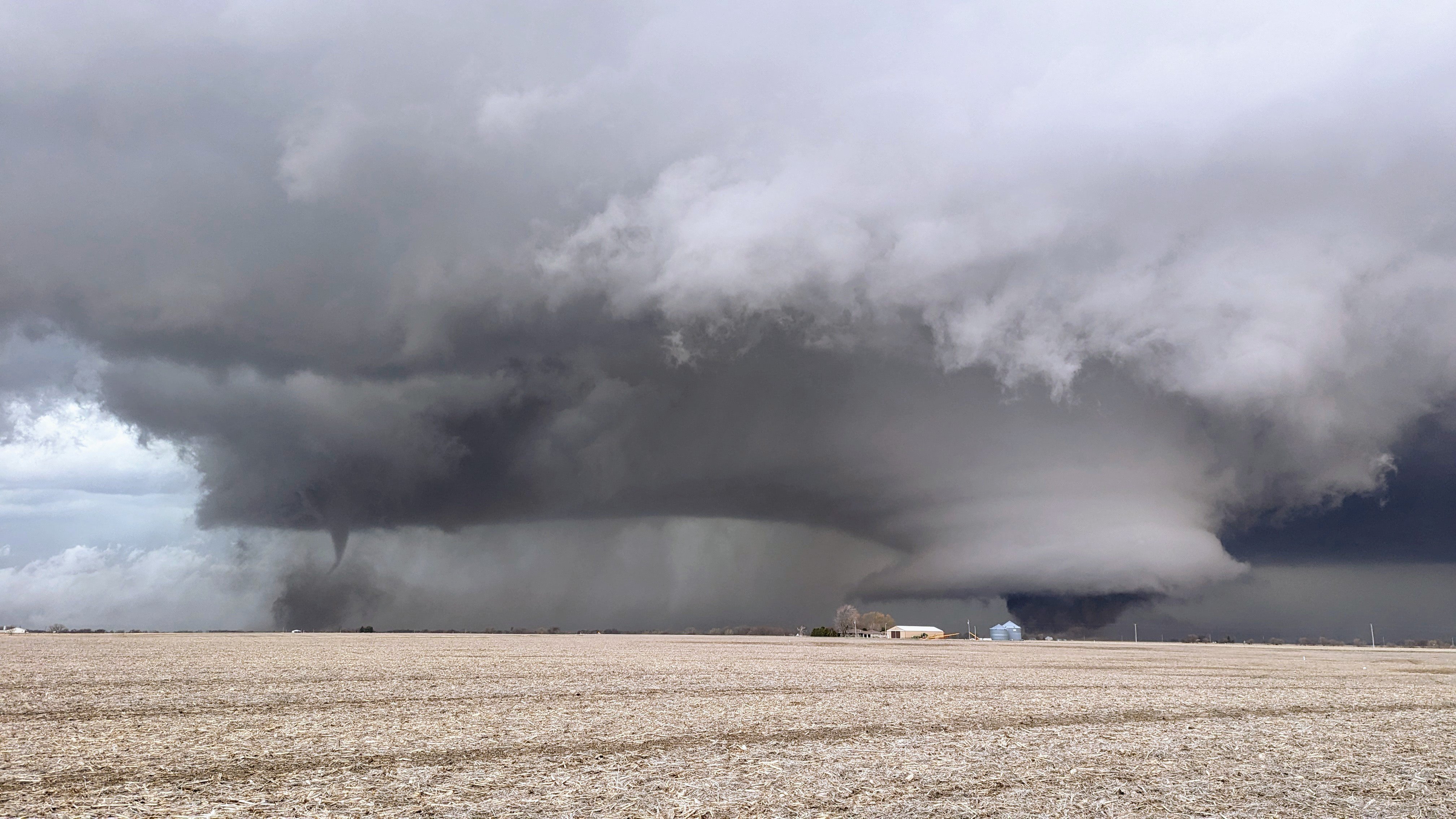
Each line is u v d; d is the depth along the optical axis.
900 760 23.14
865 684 46.59
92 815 16.30
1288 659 97.12
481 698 36.84
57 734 25.38
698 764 22.08
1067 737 27.95
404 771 20.75
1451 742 28.53
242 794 18.17
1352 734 30.31
